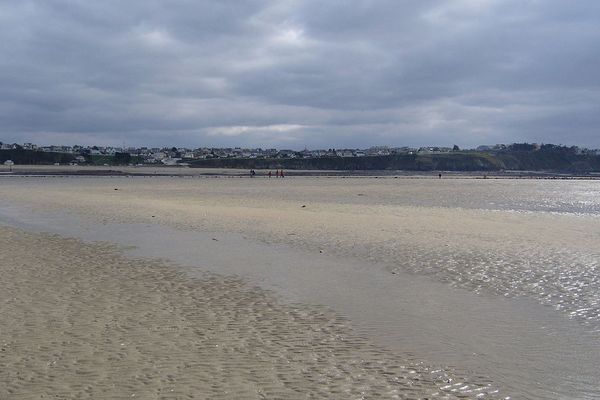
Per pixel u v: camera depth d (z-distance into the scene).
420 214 33.94
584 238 22.92
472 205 43.75
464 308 12.11
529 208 41.38
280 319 11.11
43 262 16.95
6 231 24.16
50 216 31.33
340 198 50.41
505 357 9.08
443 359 8.94
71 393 7.42
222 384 7.76
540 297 13.13
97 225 27.12
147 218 30.41
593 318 11.40
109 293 13.11
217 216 31.47
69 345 9.33
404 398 7.40
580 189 81.56
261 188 69.88
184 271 15.93
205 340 9.70
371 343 9.68
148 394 7.40
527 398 7.52
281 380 7.94
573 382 8.08
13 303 11.96
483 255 18.67
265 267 16.61
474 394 7.59
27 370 8.20
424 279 15.05
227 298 12.80
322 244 21.11
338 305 12.27
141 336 9.87
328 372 8.28
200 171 163.38
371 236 23.19
